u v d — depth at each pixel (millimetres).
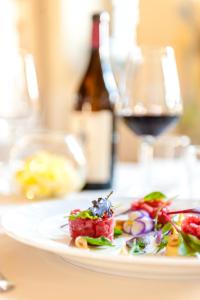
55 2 2084
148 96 1018
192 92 2205
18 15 1992
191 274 547
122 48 1803
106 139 1051
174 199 779
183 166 1284
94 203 663
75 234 643
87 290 525
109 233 651
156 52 1018
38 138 1073
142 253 607
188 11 2213
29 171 944
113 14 1820
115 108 1087
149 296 510
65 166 967
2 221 659
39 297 503
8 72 1107
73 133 1059
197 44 2219
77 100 1111
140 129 1035
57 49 2113
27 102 1112
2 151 1459
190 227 610
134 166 1386
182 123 2152
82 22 2158
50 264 615
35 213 714
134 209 723
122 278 560
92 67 1105
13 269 595
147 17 2191
